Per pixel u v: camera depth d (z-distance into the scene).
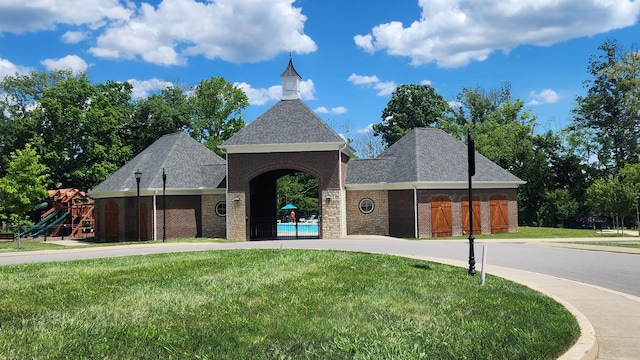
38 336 7.75
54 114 47.84
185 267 15.86
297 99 35.12
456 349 6.79
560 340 7.23
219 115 66.12
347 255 19.05
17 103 56.16
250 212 34.19
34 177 36.28
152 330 7.94
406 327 7.99
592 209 47.75
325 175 32.31
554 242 27.52
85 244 33.34
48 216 43.62
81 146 49.97
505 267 16.75
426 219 32.50
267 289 11.44
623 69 53.44
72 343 7.34
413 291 11.24
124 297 10.78
